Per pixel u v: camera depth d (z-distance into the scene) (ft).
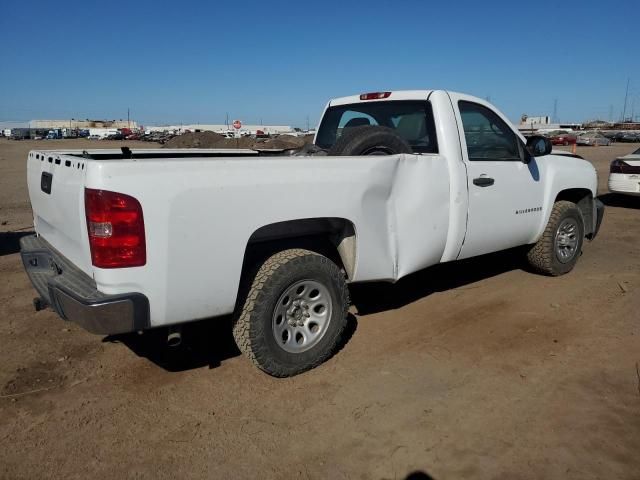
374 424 10.45
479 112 16.53
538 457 9.37
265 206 11.22
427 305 16.90
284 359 12.01
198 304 10.77
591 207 21.27
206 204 10.48
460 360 13.09
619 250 24.43
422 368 12.70
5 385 12.02
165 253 10.19
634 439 9.83
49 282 10.94
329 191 12.12
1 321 15.70
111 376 12.48
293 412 10.92
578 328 14.97
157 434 10.23
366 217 12.91
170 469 9.25
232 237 10.87
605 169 69.10
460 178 15.01
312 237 13.75
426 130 15.51
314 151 17.83
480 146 16.30
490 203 16.10
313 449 9.73
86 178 9.80
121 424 10.56
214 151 18.72
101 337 14.62
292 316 12.26
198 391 11.80
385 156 13.14
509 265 21.43
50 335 14.73
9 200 43.11
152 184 9.93
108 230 9.72
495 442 9.82
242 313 11.64
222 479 9.00
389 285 18.90
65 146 173.58
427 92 15.81
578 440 9.82
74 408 11.14
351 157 12.46
